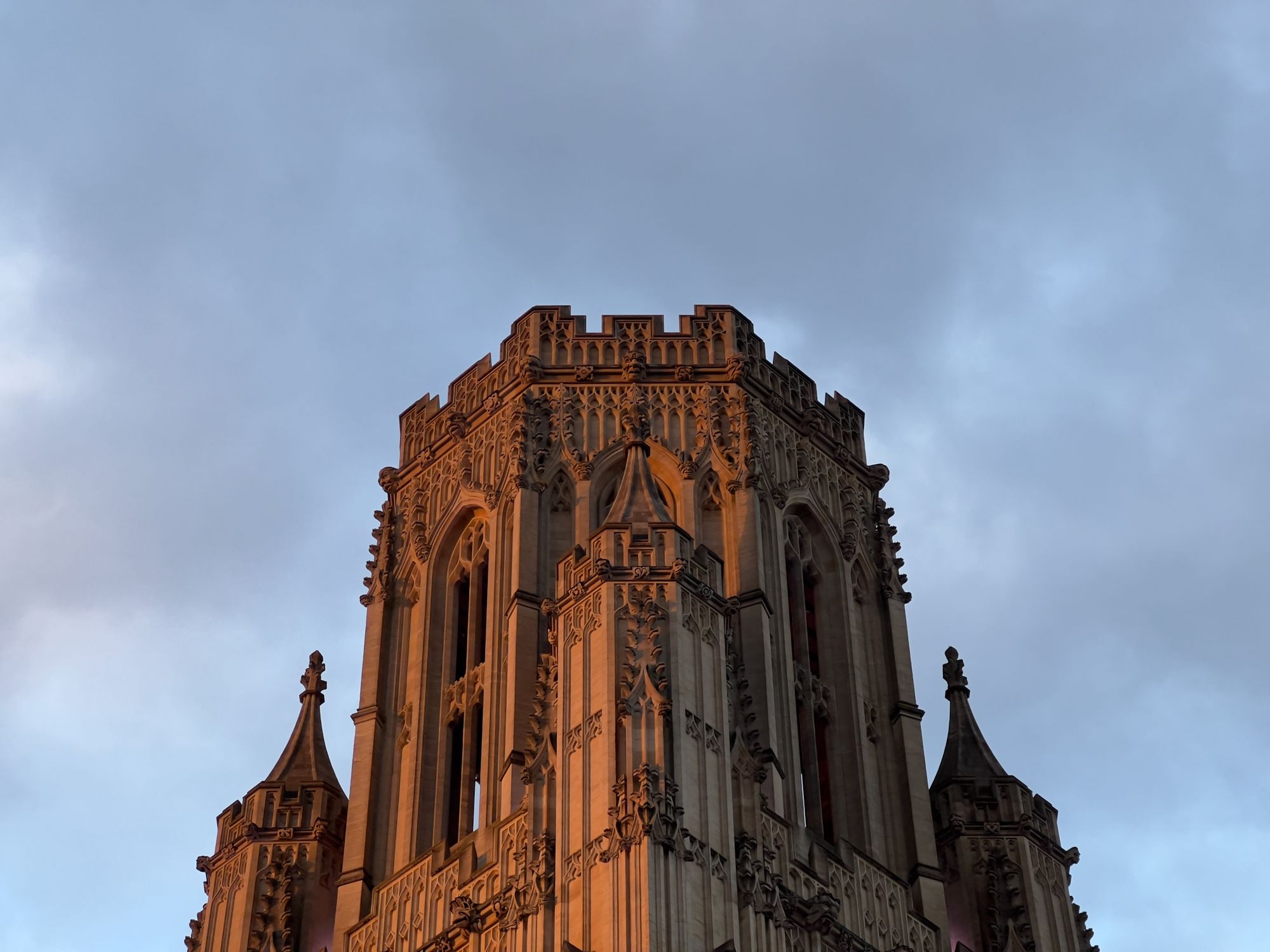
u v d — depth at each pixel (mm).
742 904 61875
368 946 68938
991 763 80125
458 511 77875
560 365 79375
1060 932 75688
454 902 66750
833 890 67938
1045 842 77875
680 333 80562
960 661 84125
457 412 80688
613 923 59156
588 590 66500
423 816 72125
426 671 75438
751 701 67625
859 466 82188
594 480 75750
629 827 60562
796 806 69062
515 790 67438
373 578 79000
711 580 68062
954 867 76750
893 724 76000
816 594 78000
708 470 76438
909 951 68500
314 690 81812
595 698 64000
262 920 73625
